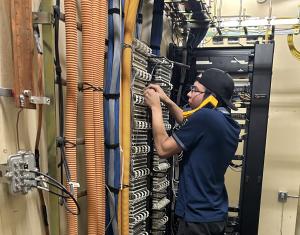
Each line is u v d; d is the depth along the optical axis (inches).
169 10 82.0
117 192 52.1
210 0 86.2
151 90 60.7
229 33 95.3
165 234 81.4
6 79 34.3
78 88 45.8
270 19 83.1
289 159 107.2
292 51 94.8
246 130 85.4
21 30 33.8
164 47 85.2
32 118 39.3
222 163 56.7
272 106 107.8
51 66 39.4
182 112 66.9
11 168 33.2
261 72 79.2
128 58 53.2
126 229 55.0
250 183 81.6
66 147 41.9
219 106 59.1
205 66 87.0
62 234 45.4
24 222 37.5
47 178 37.7
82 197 52.0
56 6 39.1
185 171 57.6
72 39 40.8
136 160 62.1
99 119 46.6
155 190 70.2
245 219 82.7
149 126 64.8
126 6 52.7
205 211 55.6
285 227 108.1
